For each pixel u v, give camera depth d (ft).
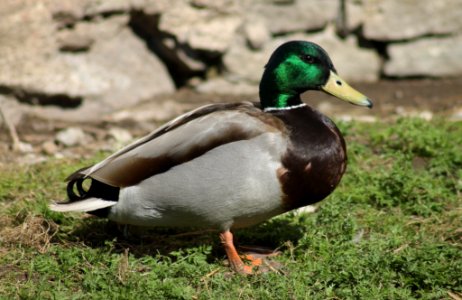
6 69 50.14
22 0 50.34
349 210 33.09
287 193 27.27
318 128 28.04
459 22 59.41
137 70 54.75
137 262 28.12
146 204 27.58
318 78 29.58
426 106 53.11
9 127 44.42
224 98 56.08
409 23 59.11
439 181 36.42
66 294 26.02
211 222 27.96
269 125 27.45
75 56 52.34
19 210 32.27
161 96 55.72
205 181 26.91
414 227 32.50
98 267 27.81
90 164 38.86
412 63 59.41
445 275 26.66
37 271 27.81
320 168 27.40
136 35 55.31
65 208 27.89
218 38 55.77
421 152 40.29
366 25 58.90
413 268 26.68
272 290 26.22
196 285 27.02
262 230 32.04
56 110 51.88
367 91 57.52
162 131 28.25
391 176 35.17
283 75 29.19
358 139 42.86
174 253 27.96
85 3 51.80
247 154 26.73
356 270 26.96
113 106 53.36
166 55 56.44
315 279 26.96
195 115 28.45
